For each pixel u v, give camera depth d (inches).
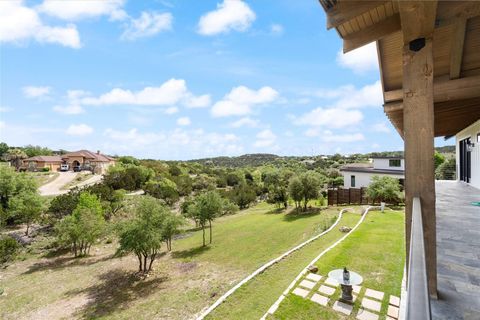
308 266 299.0
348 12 101.1
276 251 531.2
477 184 437.1
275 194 1013.2
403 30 92.1
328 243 422.9
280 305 235.6
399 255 313.3
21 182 949.2
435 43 144.0
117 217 936.3
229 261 526.9
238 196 1227.2
